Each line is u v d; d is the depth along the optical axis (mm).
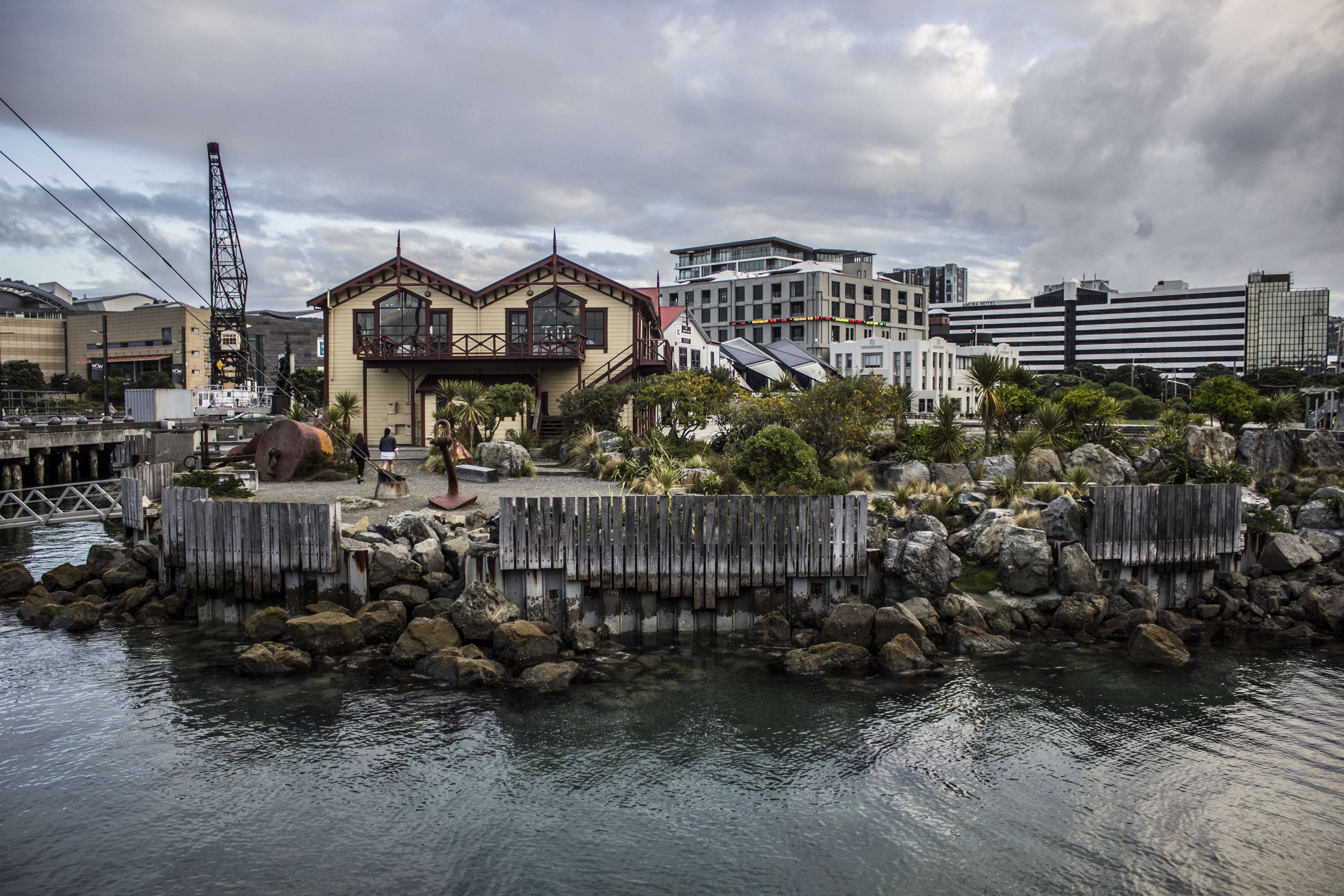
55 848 10727
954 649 18156
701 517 19125
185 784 12305
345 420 36812
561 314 43312
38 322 161625
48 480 45781
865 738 13891
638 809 11750
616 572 18875
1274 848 10844
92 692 15508
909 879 10188
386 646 17859
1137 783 12547
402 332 43688
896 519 23203
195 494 20344
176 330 151250
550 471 31969
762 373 93062
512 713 14719
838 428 31062
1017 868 10422
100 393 115750
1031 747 13656
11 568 22438
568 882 10109
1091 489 20953
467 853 10688
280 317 158250
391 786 12266
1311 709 15242
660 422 40156
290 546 19625
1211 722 14680
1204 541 21578
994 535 21531
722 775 12680
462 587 19453
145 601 20594
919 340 164125
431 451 34312
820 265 157500
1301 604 20578
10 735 13789
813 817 11578
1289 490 28516
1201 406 38000
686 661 17438
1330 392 45094
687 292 166250
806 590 19562
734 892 9930
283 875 10211
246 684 15898
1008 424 35750
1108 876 10258
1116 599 20047
